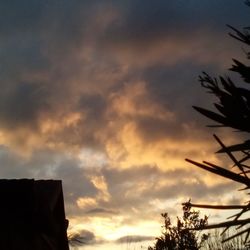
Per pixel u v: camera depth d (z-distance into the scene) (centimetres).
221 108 203
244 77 209
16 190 647
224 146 196
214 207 191
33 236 700
